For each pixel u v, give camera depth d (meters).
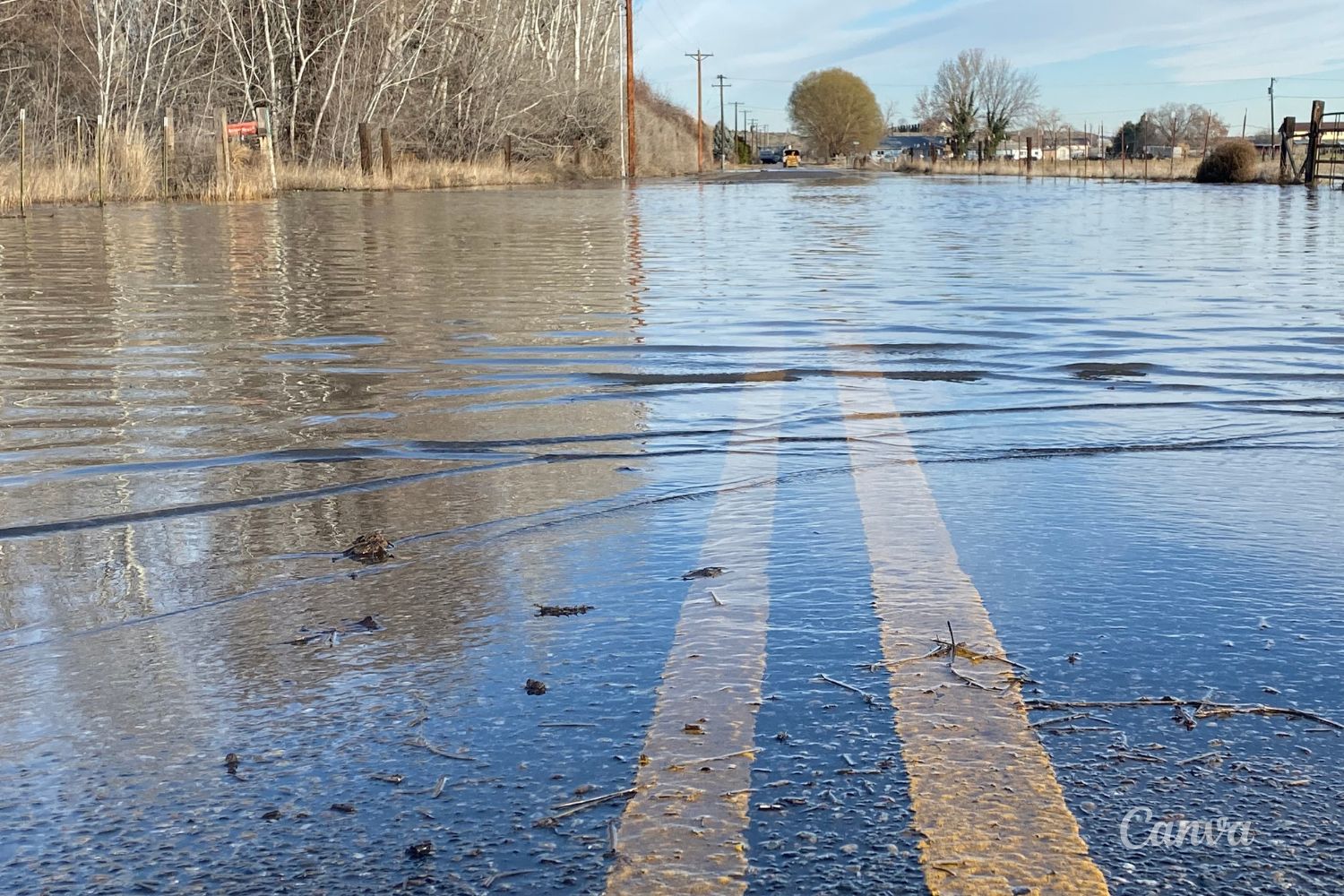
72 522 3.52
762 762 2.04
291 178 33.94
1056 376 5.78
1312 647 2.52
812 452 4.34
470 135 44.91
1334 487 3.79
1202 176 45.03
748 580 2.97
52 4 31.33
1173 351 6.43
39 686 2.39
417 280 9.94
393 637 2.63
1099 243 14.33
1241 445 4.37
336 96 38.84
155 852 1.79
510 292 9.11
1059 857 1.76
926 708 2.24
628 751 2.09
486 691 2.34
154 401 5.22
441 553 3.22
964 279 10.16
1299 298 8.65
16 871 1.75
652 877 1.71
